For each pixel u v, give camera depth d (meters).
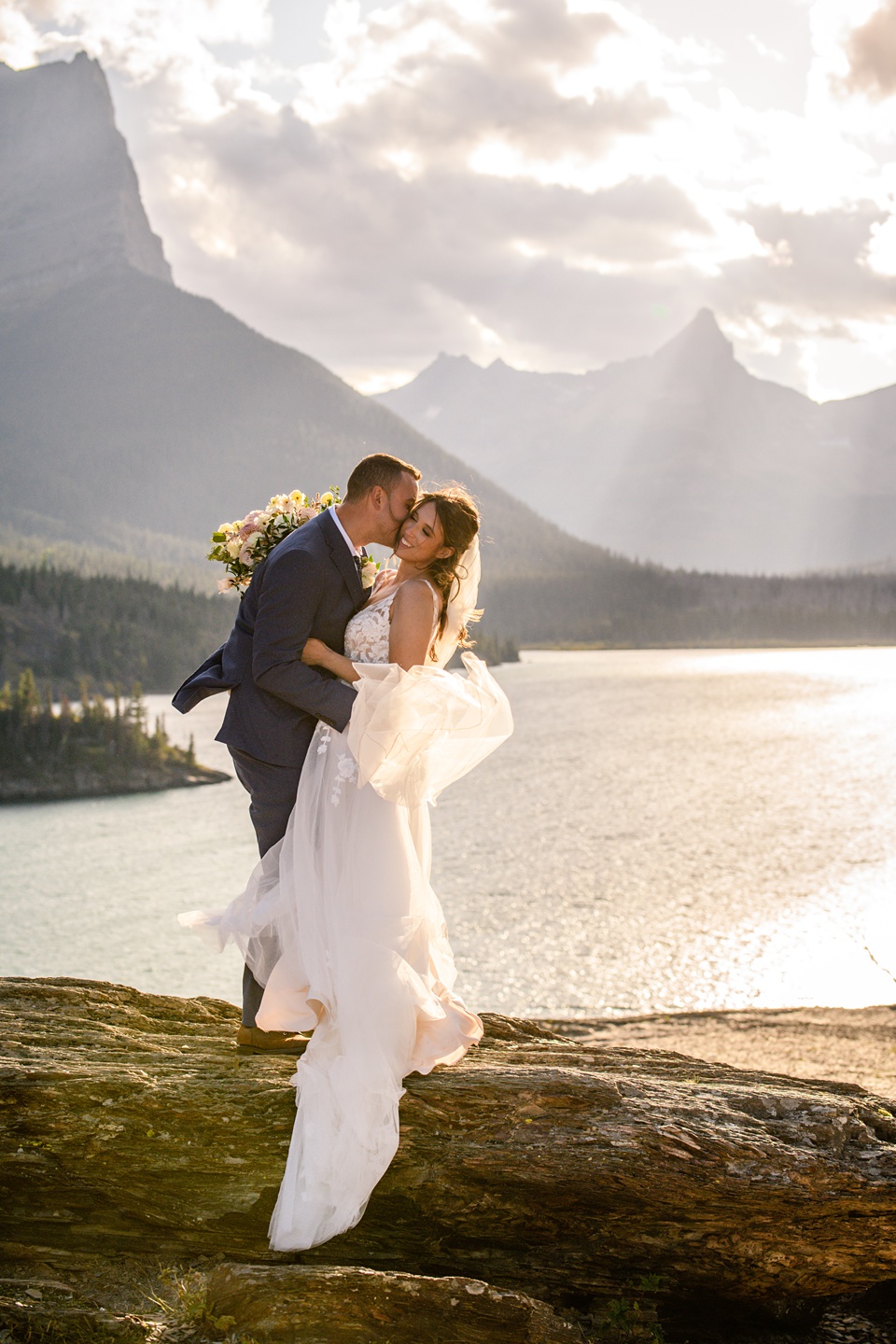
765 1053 23.25
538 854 56.09
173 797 100.50
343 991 3.97
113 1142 3.86
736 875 49.19
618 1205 3.94
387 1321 3.48
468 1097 4.07
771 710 129.88
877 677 183.62
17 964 42.66
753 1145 4.01
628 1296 4.16
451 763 4.41
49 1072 4.02
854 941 37.59
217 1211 3.88
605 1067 4.80
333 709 4.07
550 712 131.25
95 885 58.56
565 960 36.75
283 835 4.40
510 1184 3.92
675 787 77.31
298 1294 3.51
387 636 4.18
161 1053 4.45
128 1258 3.95
